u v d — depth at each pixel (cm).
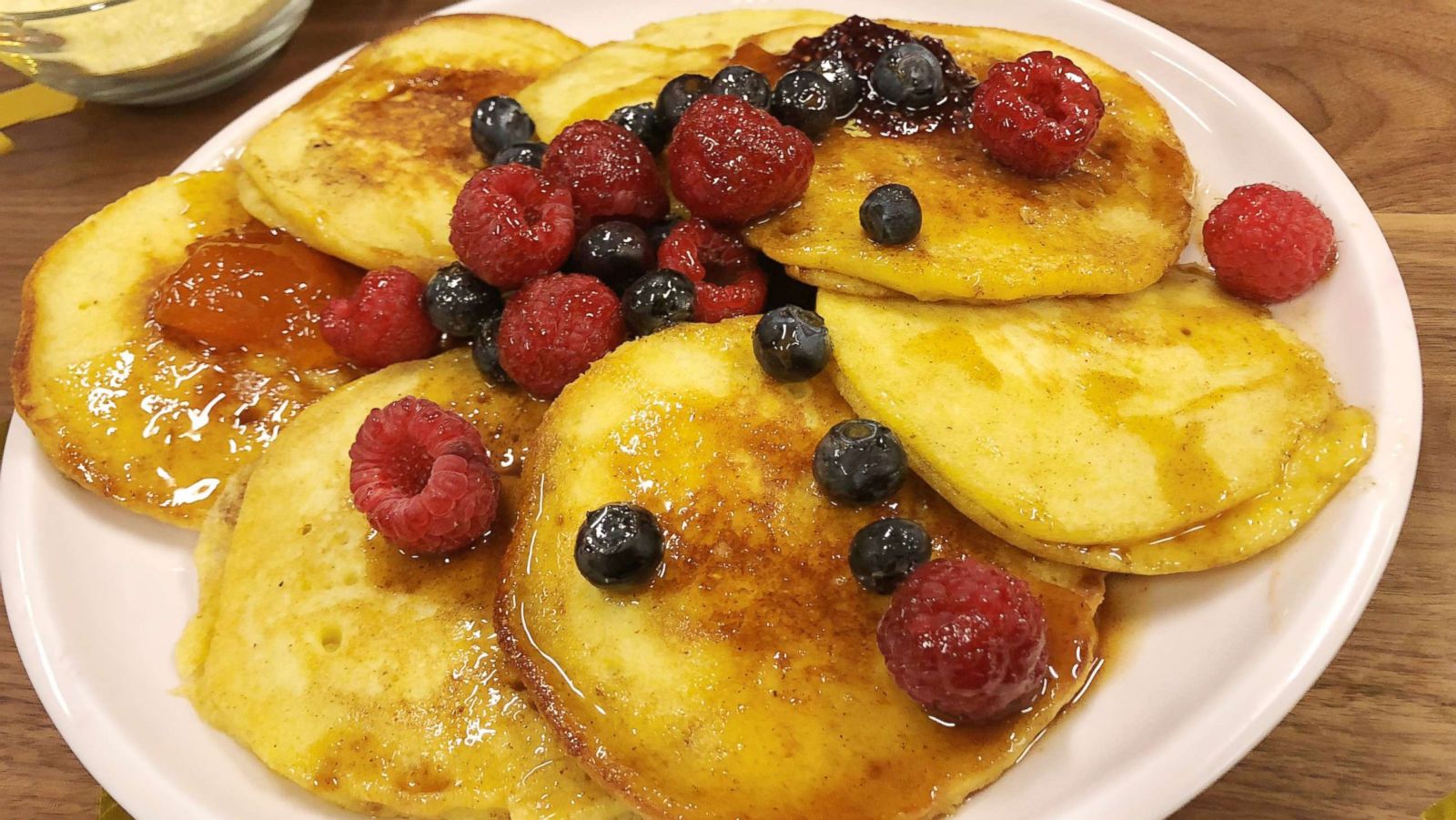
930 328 21
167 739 19
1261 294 22
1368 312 21
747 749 17
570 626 19
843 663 18
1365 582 18
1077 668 18
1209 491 19
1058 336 21
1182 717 17
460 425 21
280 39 34
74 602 21
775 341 20
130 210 27
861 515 19
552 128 26
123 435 23
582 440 20
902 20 28
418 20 33
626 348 21
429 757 19
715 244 22
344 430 23
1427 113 27
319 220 25
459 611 20
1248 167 25
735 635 18
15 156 33
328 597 21
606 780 17
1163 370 20
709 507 19
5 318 28
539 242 22
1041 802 17
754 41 27
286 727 19
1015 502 19
